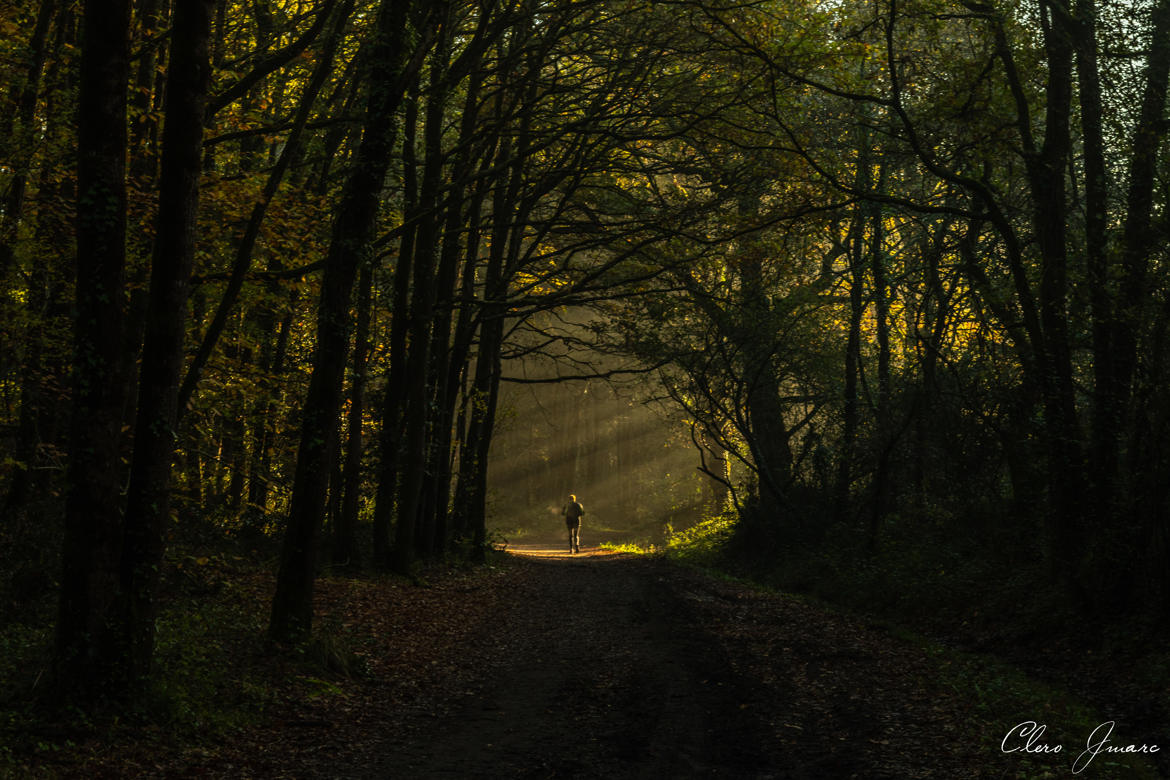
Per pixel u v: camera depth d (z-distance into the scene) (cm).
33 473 1362
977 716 847
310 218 1453
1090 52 1453
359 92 1595
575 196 2216
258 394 1677
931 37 1533
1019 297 1528
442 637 1329
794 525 2528
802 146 1672
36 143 1155
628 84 1758
